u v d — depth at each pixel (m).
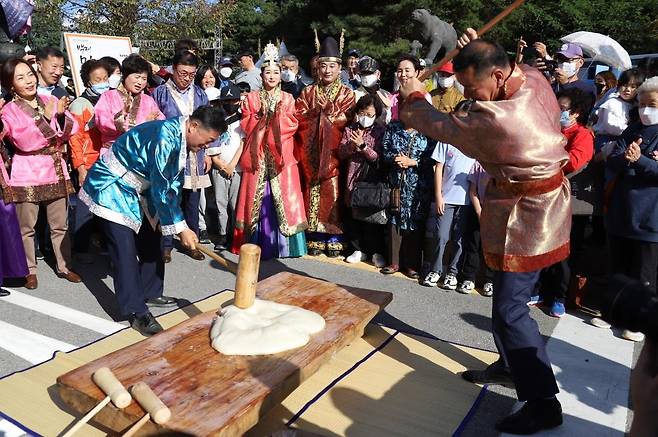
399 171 5.25
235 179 6.14
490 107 2.68
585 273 5.22
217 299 4.76
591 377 3.64
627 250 4.29
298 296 3.88
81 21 14.06
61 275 5.27
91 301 4.74
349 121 5.59
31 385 3.34
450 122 2.86
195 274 5.46
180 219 3.80
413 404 3.25
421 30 8.70
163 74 6.87
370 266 5.79
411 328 4.35
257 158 5.66
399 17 18.77
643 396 1.45
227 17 18.69
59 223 5.14
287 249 5.87
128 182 3.89
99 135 5.46
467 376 3.54
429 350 3.93
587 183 4.48
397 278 5.46
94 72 5.70
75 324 4.28
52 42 20.91
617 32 18.73
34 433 2.89
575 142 4.32
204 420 2.43
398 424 3.06
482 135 2.74
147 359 2.94
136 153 3.80
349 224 5.97
